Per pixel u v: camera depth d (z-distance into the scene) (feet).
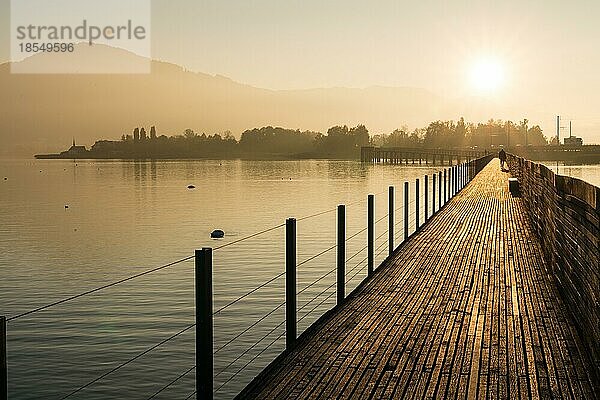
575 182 27.81
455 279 36.76
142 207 178.50
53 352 46.26
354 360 22.80
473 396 19.48
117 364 43.83
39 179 348.79
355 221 113.91
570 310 29.07
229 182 286.87
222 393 36.58
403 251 46.91
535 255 44.75
